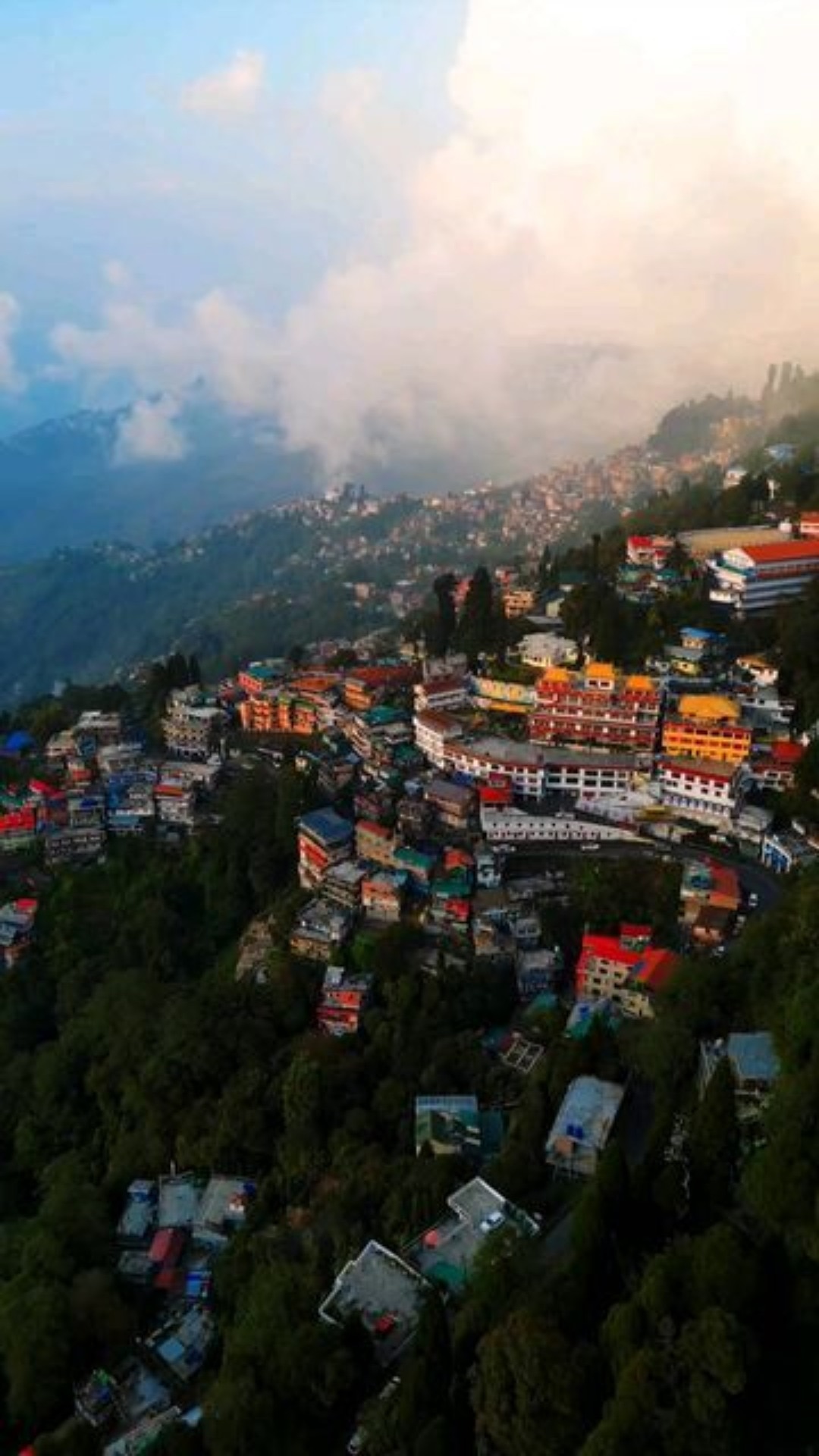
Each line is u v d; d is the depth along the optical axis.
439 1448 71.31
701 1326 69.00
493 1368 74.06
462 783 197.62
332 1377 87.31
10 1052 178.75
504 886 172.62
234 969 181.25
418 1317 91.69
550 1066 125.00
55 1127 154.88
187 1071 145.50
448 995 147.62
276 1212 123.88
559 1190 108.25
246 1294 106.31
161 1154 137.38
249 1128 133.62
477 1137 120.56
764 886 164.38
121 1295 116.75
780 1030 103.00
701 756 190.12
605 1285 82.38
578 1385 71.69
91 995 186.38
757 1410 71.06
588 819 185.12
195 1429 90.00
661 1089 117.31
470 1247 102.12
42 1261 117.19
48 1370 104.69
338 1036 146.38
